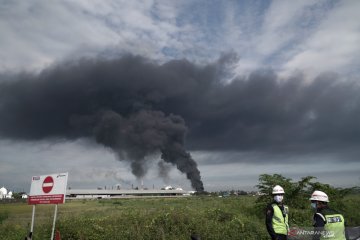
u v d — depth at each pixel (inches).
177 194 6392.7
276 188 341.4
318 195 304.7
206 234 506.9
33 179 466.9
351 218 766.5
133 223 537.0
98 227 503.8
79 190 5482.3
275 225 329.4
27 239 455.8
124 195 5905.5
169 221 540.4
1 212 1048.8
